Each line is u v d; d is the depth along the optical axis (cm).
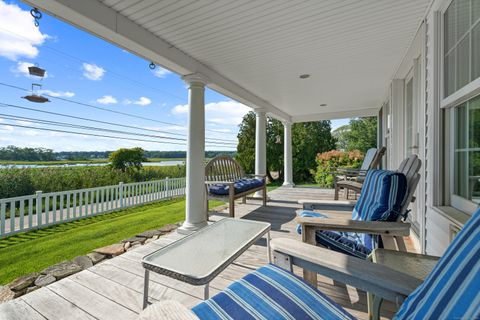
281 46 255
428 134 190
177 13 195
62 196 422
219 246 142
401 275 80
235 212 390
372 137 1271
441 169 177
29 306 148
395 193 142
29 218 377
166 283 174
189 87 297
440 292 58
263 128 514
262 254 222
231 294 89
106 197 504
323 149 1108
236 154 1078
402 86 347
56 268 202
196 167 295
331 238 146
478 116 139
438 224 167
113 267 199
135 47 219
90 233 337
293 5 187
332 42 248
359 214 172
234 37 236
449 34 169
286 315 78
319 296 89
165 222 390
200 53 271
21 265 232
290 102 530
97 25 182
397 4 186
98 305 148
